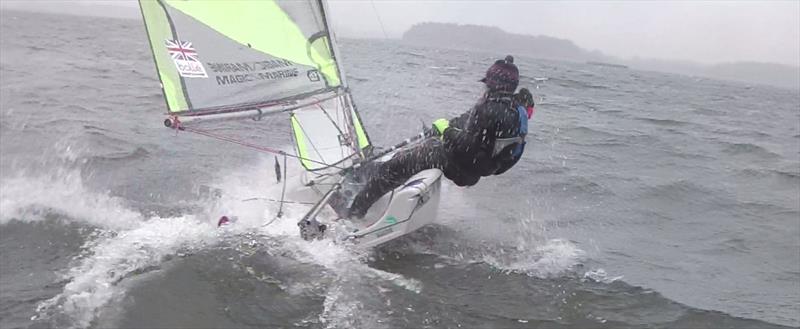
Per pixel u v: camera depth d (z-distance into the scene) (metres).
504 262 5.00
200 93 4.88
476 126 4.59
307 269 4.54
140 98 12.78
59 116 9.88
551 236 5.85
